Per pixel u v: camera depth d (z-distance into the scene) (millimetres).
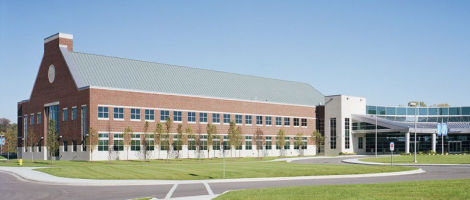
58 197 23094
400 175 36094
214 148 76375
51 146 63125
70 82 67562
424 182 25062
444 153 84312
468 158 63094
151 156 67875
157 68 79250
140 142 67000
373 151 94000
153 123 68625
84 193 24766
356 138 93750
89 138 61656
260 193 21250
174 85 77062
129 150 65688
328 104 94188
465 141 92250
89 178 33625
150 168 44406
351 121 93125
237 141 74812
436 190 20516
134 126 66562
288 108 89688
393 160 59938
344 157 77688
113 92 64875
